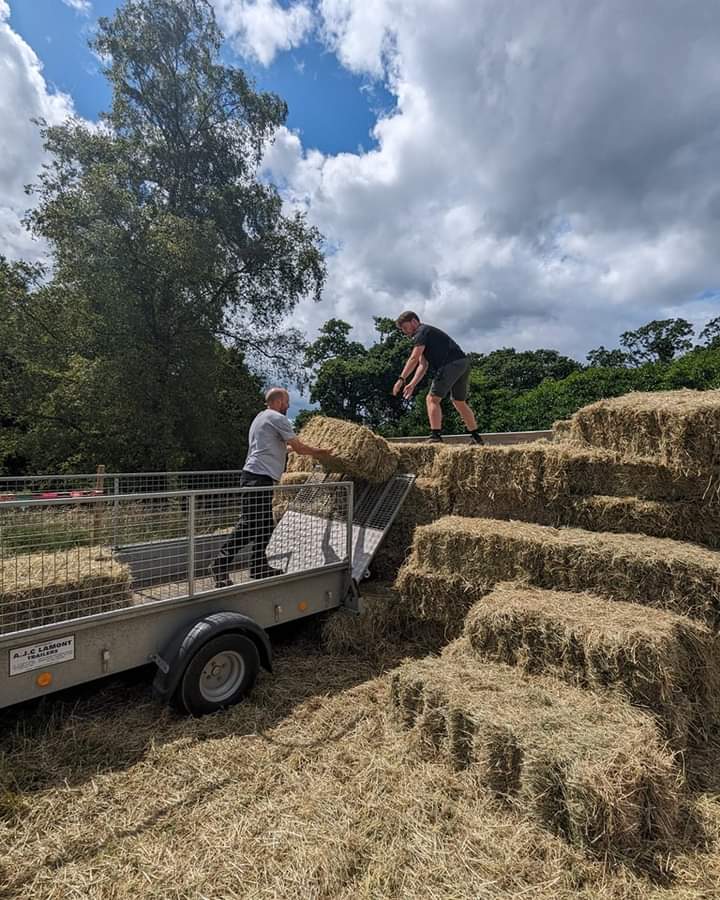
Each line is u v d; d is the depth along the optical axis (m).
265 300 15.41
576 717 2.10
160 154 13.09
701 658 2.44
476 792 2.05
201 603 2.85
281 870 1.69
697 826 1.87
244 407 14.92
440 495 4.23
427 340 5.01
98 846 1.81
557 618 2.51
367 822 1.91
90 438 12.13
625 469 3.31
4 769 2.21
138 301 11.27
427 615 3.53
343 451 4.24
